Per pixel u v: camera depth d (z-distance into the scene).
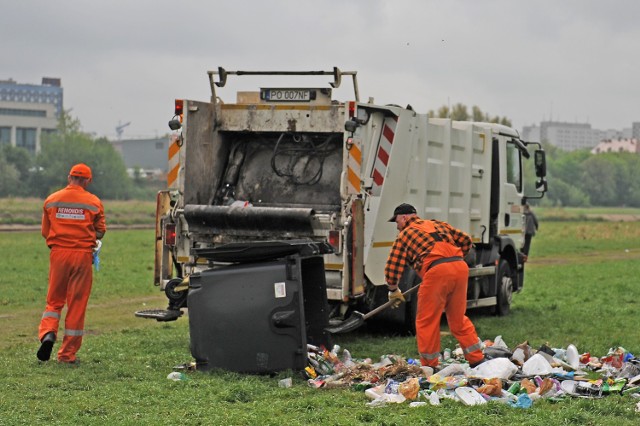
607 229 57.22
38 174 107.38
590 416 8.20
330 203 13.70
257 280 10.02
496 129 17.92
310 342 11.21
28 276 22.02
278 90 13.68
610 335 14.30
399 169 14.07
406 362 10.77
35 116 151.38
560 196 149.75
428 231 10.79
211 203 13.91
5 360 11.16
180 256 13.25
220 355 10.12
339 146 13.82
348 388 9.56
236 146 14.24
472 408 8.53
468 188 16.44
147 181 123.19
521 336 14.07
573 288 22.72
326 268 12.57
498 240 17.84
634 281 24.58
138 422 7.89
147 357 11.44
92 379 9.96
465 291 10.75
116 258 28.56
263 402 8.82
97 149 110.12
